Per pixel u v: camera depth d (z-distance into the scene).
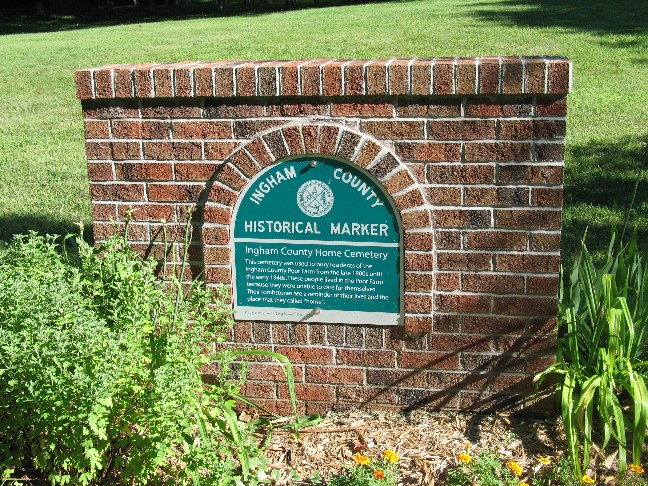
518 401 4.26
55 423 3.39
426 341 4.25
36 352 3.29
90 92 4.20
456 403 4.31
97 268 4.06
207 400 3.76
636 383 3.93
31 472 3.90
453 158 3.99
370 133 4.02
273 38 18.70
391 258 4.14
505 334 4.18
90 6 38.44
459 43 16.25
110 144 4.28
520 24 18.30
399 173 4.01
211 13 32.81
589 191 7.89
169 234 4.34
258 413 4.47
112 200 4.36
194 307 4.19
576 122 10.45
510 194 3.99
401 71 3.91
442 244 4.10
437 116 3.95
